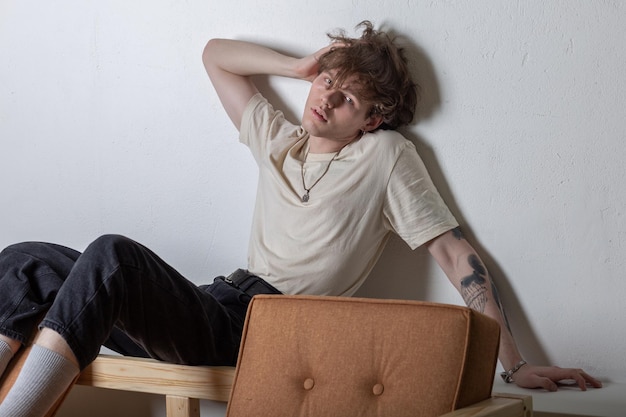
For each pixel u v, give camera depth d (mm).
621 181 2119
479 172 2258
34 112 2773
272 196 2312
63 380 1652
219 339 2010
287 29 2447
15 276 1940
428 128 2301
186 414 1991
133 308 1812
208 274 2588
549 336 2207
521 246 2225
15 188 2818
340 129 2227
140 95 2639
